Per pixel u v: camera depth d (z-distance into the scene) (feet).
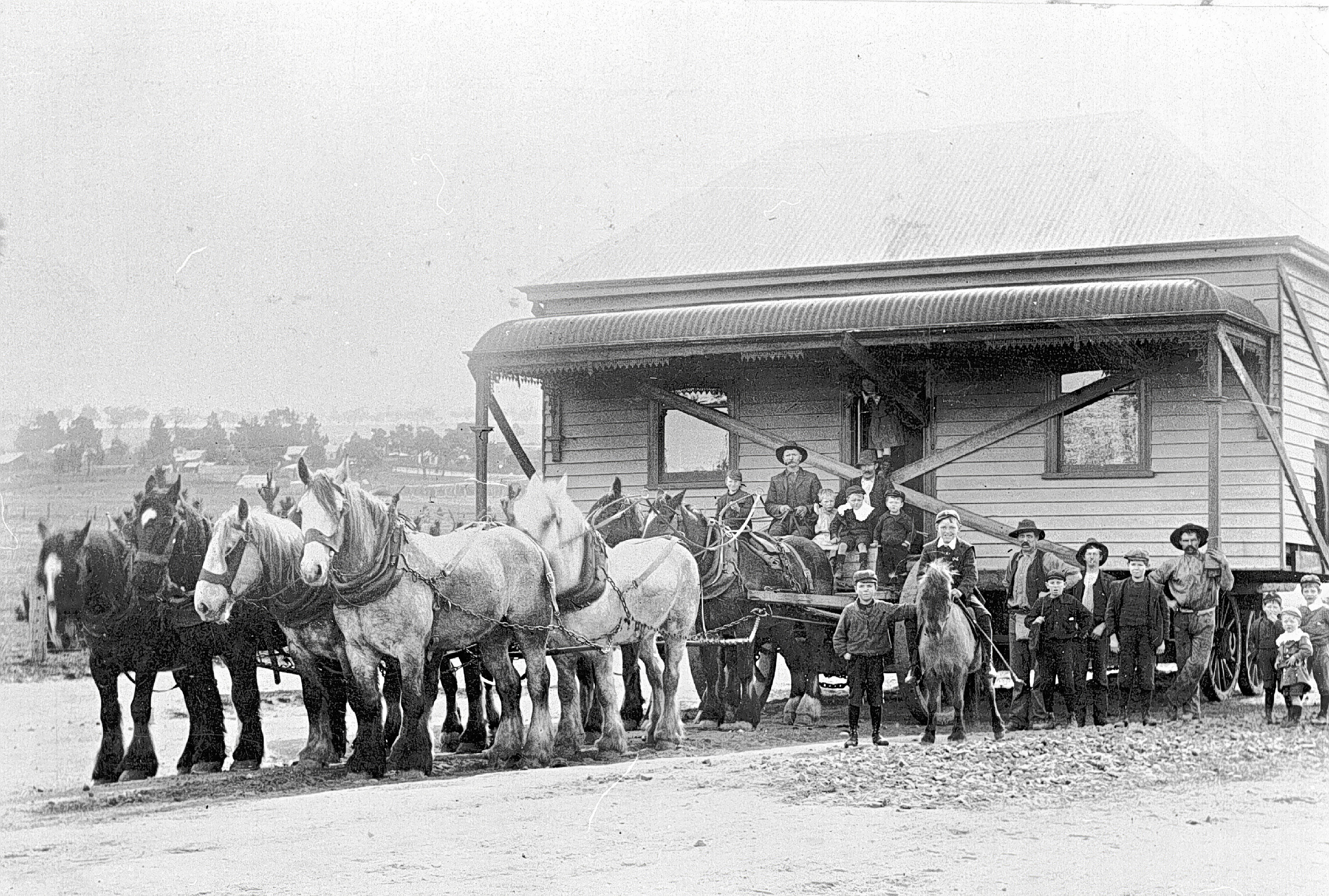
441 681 45.44
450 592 35.86
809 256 62.54
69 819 29.25
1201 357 54.03
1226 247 55.93
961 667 40.81
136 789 33.60
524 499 38.83
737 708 48.03
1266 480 54.13
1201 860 26.12
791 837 27.78
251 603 37.78
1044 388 57.57
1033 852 26.81
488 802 30.81
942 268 60.44
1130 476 55.83
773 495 53.93
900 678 48.24
